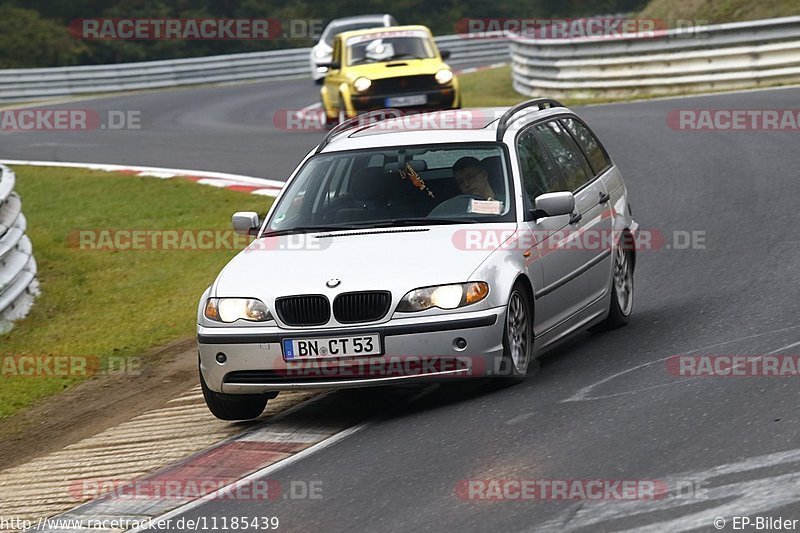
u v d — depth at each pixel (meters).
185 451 24.27
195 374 31.59
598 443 20.05
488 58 147.12
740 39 78.75
